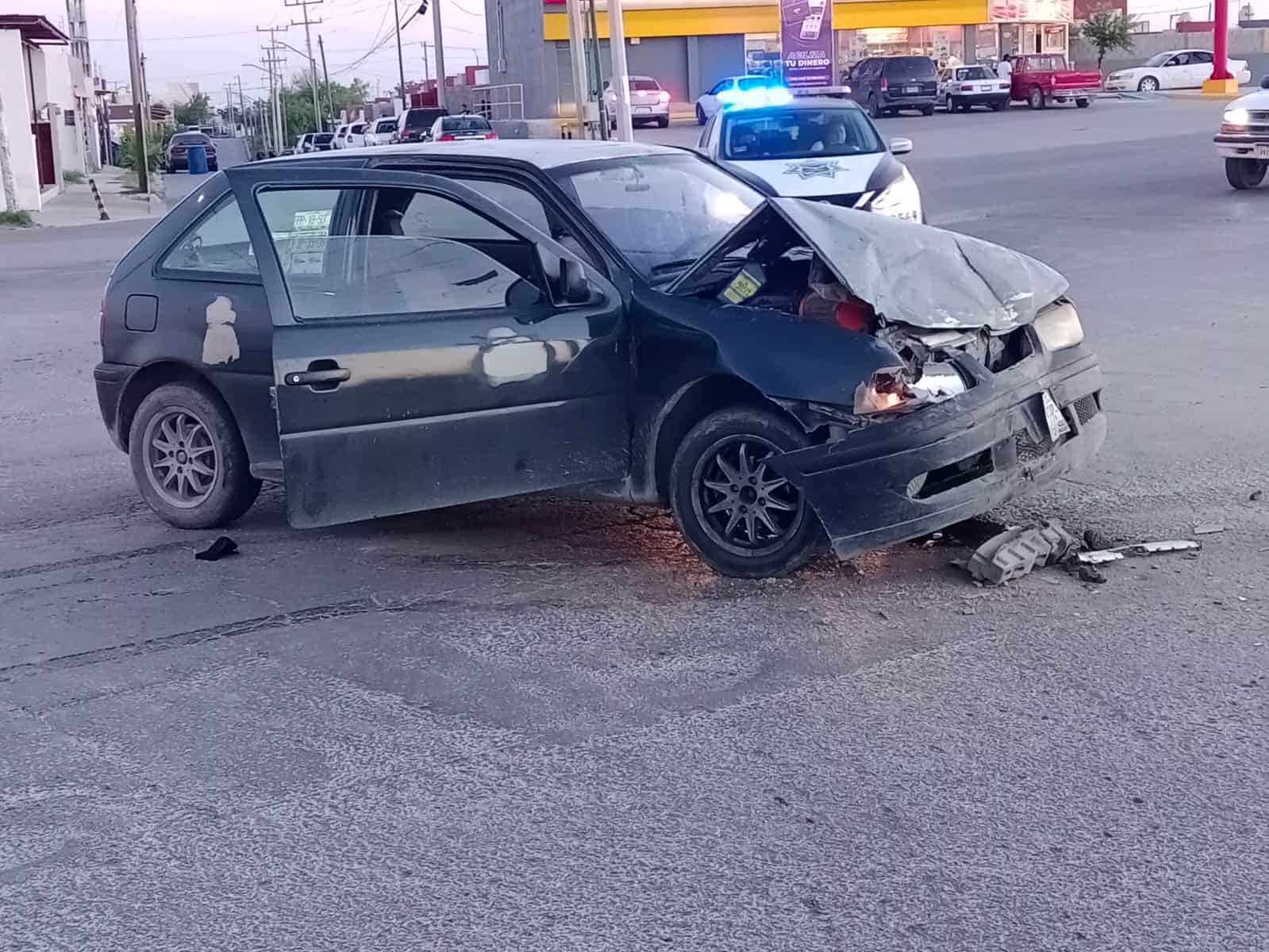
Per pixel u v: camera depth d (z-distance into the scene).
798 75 36.34
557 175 6.47
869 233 5.94
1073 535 6.29
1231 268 14.04
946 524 5.58
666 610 5.76
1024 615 5.49
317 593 6.16
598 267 6.22
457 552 6.64
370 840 4.07
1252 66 65.62
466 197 6.23
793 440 5.72
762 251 6.46
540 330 6.05
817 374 5.58
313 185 6.52
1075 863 3.77
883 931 3.50
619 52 24.23
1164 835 3.89
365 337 6.07
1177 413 8.53
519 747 4.61
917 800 4.14
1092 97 52.62
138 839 4.13
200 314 6.80
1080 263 14.88
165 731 4.86
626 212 6.49
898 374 5.49
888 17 55.69
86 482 8.24
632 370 6.12
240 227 6.75
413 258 6.23
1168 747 4.39
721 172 7.19
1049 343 6.18
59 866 3.99
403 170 6.61
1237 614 5.39
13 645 5.68
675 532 6.78
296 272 6.30
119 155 76.25
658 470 6.18
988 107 48.59
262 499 7.70
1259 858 3.76
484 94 62.47
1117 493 6.93
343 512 6.10
